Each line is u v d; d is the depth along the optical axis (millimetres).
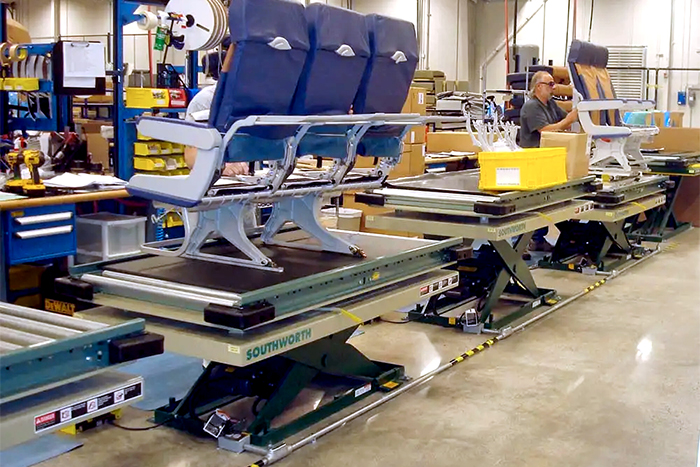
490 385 3672
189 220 3096
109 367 1796
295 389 3098
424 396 3523
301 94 2768
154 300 2703
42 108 4609
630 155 6730
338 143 3023
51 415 1654
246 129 2631
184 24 3648
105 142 5133
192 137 2521
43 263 4387
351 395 3367
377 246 3438
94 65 4328
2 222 3609
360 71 2947
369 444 3012
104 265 2986
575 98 5926
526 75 8016
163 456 2865
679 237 8008
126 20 4516
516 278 4898
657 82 11469
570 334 4539
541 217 4531
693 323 4789
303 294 2754
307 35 2684
